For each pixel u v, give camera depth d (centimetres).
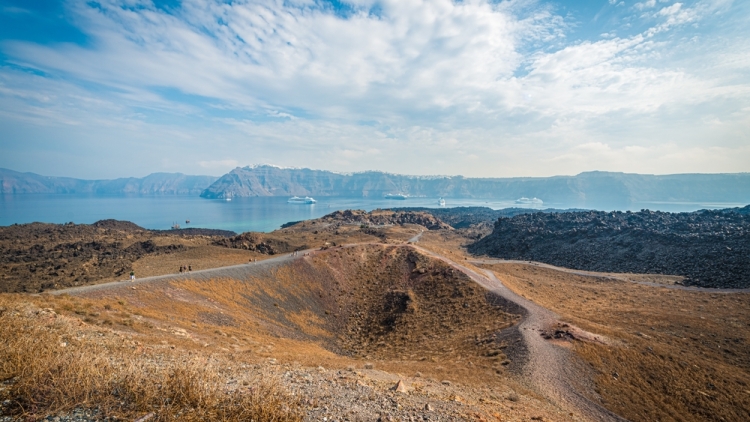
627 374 3488
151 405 919
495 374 3366
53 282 5816
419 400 1578
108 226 18575
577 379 3300
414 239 18750
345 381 1747
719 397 3181
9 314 1655
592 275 11281
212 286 6156
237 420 903
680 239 12362
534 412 2191
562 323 4994
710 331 5238
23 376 906
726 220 15362
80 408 850
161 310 4312
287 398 1173
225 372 1555
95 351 1377
